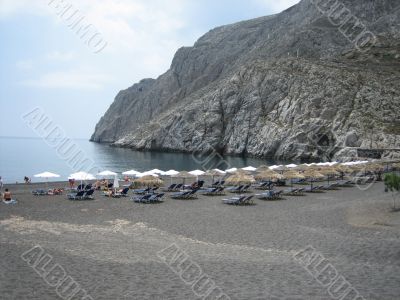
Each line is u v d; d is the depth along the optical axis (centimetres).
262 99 11819
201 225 2105
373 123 9462
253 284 1213
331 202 2938
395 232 1900
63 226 2017
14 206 2633
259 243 1725
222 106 12719
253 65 12850
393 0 17175
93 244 1662
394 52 12938
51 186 4062
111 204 2795
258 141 11112
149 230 1966
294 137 10200
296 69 11856
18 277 1245
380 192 3519
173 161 9838
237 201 2853
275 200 3077
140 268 1355
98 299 1080
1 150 14362
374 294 1137
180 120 13538
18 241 1684
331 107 10238
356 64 12194
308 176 3625
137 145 14650
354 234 1881
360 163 5397
